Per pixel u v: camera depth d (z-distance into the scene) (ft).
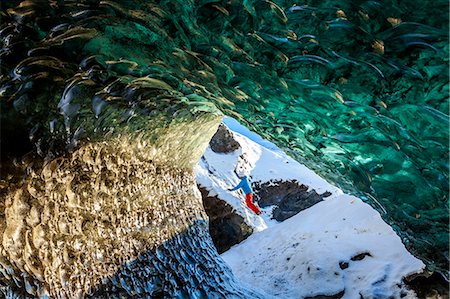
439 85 7.54
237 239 36.35
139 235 17.88
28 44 10.14
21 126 11.79
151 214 19.15
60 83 11.43
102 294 15.28
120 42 9.75
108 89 11.80
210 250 23.61
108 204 16.16
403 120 8.54
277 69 9.04
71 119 12.44
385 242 24.06
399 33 7.26
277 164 45.57
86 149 14.14
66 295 14.28
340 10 7.49
